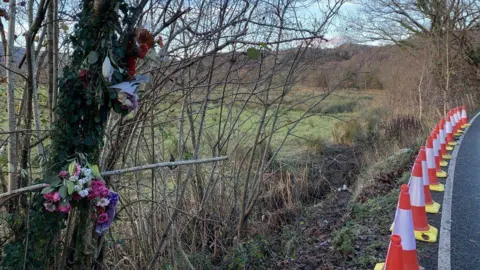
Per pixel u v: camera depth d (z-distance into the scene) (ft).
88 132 7.45
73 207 7.53
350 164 34.09
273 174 25.49
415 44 61.98
